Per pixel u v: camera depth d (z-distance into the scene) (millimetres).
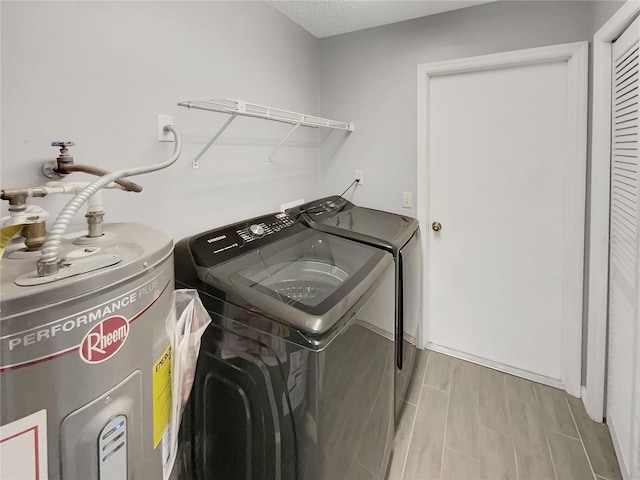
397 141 2340
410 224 2121
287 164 2209
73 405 558
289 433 1011
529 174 2055
